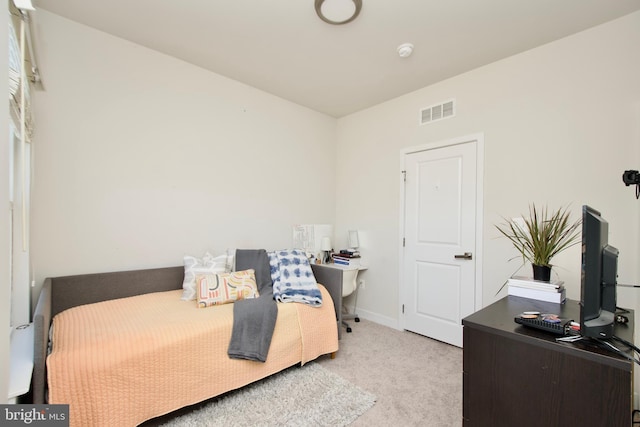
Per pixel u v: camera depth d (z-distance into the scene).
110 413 1.39
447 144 2.77
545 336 1.07
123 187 2.25
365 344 2.72
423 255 2.95
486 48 2.27
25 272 1.77
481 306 2.53
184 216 2.56
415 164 3.03
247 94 2.97
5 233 0.89
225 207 2.82
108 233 2.18
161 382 1.55
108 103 2.18
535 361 1.06
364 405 1.79
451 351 2.58
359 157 3.61
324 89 3.03
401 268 3.13
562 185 2.13
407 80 2.81
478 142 2.56
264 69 2.64
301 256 2.75
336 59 2.45
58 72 1.98
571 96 2.10
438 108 2.84
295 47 2.29
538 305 1.55
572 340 1.03
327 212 3.78
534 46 2.24
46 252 1.94
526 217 2.29
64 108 2.00
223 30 2.09
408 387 1.99
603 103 1.97
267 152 3.15
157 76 2.40
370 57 2.41
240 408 1.74
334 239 3.87
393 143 3.24
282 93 3.14
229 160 2.85
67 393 1.29
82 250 2.07
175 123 2.50
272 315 2.04
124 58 2.24
